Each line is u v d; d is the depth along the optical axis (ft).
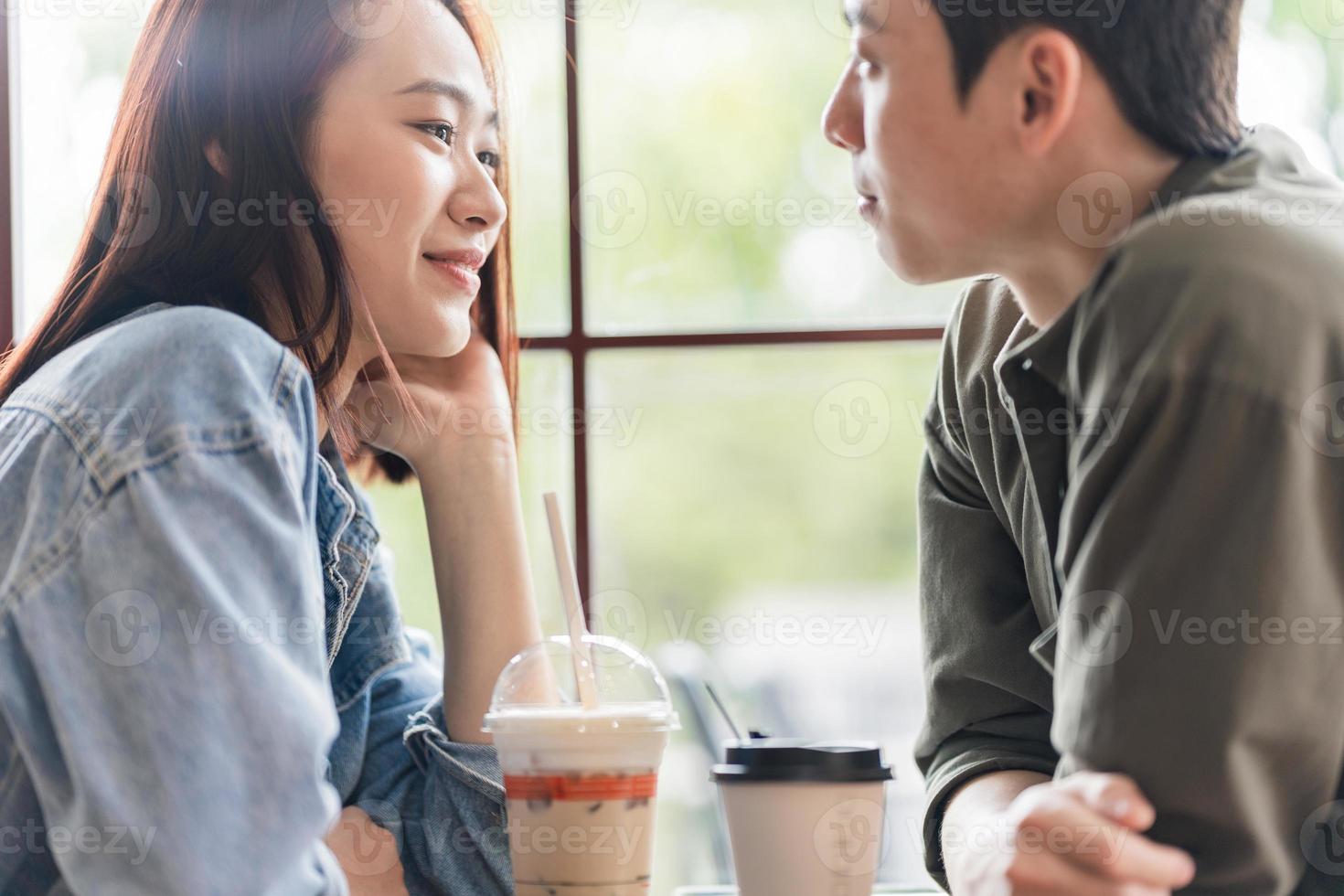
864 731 8.39
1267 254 2.89
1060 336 3.24
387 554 5.08
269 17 3.93
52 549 3.01
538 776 3.21
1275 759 2.81
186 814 2.74
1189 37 3.26
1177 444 2.81
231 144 3.90
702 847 7.46
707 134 8.86
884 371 7.87
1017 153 3.30
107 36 6.19
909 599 10.06
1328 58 7.16
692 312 8.58
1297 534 2.75
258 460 3.11
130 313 3.82
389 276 4.07
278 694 2.89
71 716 2.85
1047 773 3.84
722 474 9.87
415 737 4.33
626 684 3.54
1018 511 3.96
